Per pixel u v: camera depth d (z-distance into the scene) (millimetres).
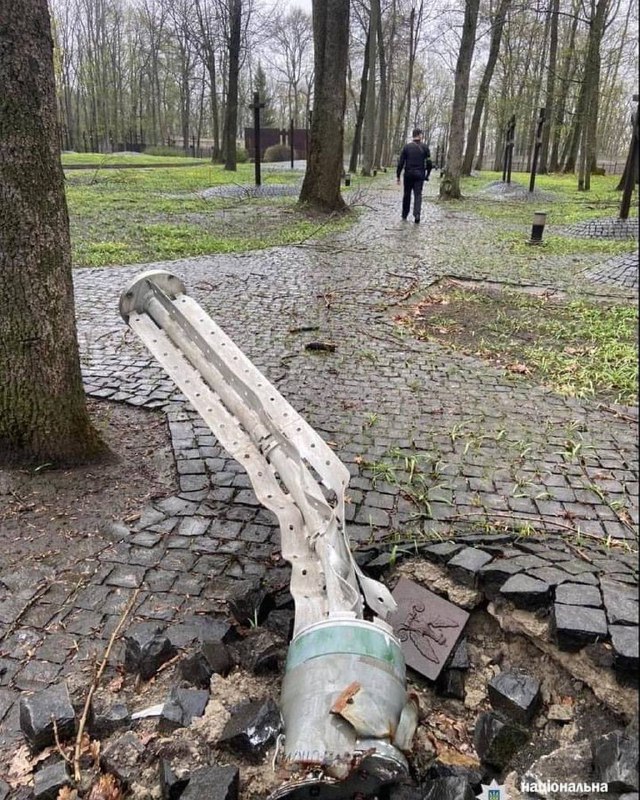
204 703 2234
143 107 58000
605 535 3387
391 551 3039
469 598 2652
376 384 5426
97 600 2881
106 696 2373
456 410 4938
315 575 2408
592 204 20250
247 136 41969
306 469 2734
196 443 4305
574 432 4609
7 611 2809
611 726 2129
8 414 3777
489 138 63656
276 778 1962
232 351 3203
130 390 5145
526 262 10875
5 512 3496
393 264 10398
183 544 3273
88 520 3459
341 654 1927
